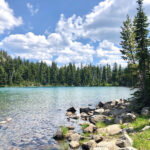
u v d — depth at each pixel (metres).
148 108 16.88
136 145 7.75
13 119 17.22
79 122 16.77
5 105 26.80
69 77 140.12
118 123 13.89
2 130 13.25
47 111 22.34
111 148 7.70
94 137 10.65
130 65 28.05
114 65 130.88
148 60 20.12
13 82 117.81
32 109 23.64
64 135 11.85
